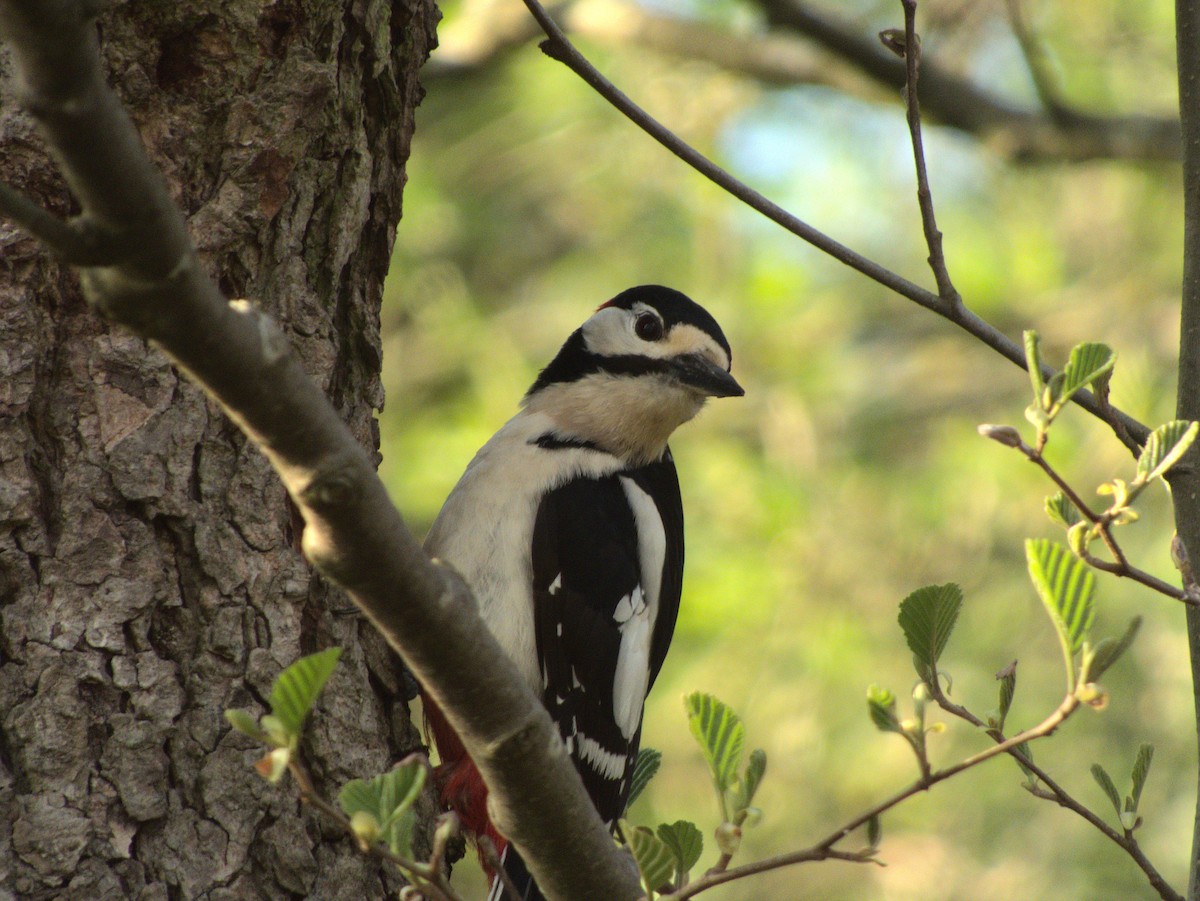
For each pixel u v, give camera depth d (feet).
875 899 47.80
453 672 13.33
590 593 27.61
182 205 20.57
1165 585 15.87
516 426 29.30
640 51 56.80
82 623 18.63
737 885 48.60
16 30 9.39
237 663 19.51
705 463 52.65
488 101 57.57
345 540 12.25
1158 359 53.78
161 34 20.39
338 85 22.25
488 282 56.90
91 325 19.56
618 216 56.24
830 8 54.95
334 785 20.52
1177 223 55.93
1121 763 49.03
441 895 13.23
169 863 18.40
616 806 28.32
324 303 22.27
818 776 48.78
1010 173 56.95
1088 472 50.37
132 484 19.31
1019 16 48.65
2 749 18.03
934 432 54.49
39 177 19.12
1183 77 22.38
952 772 13.07
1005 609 50.19
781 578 49.49
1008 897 47.32
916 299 23.18
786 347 55.06
